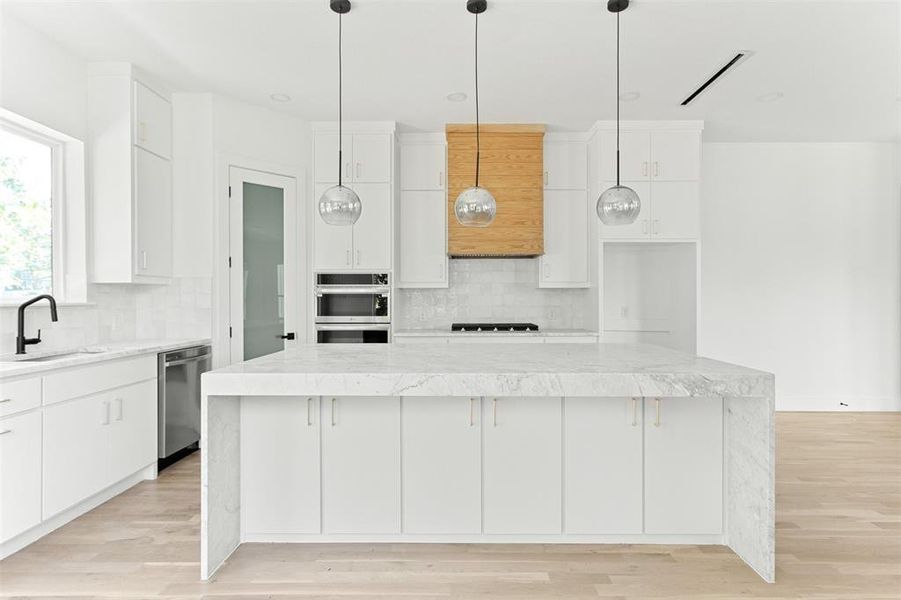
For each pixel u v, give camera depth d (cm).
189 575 220
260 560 233
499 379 209
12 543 238
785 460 371
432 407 246
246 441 246
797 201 525
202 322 405
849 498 304
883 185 527
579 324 510
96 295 358
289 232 447
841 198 526
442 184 484
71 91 335
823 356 527
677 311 487
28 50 302
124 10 282
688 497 245
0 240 298
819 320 526
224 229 410
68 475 265
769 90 388
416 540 250
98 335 361
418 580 217
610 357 261
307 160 458
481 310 512
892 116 445
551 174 481
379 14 283
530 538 249
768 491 214
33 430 243
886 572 223
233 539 240
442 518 246
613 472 245
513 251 471
